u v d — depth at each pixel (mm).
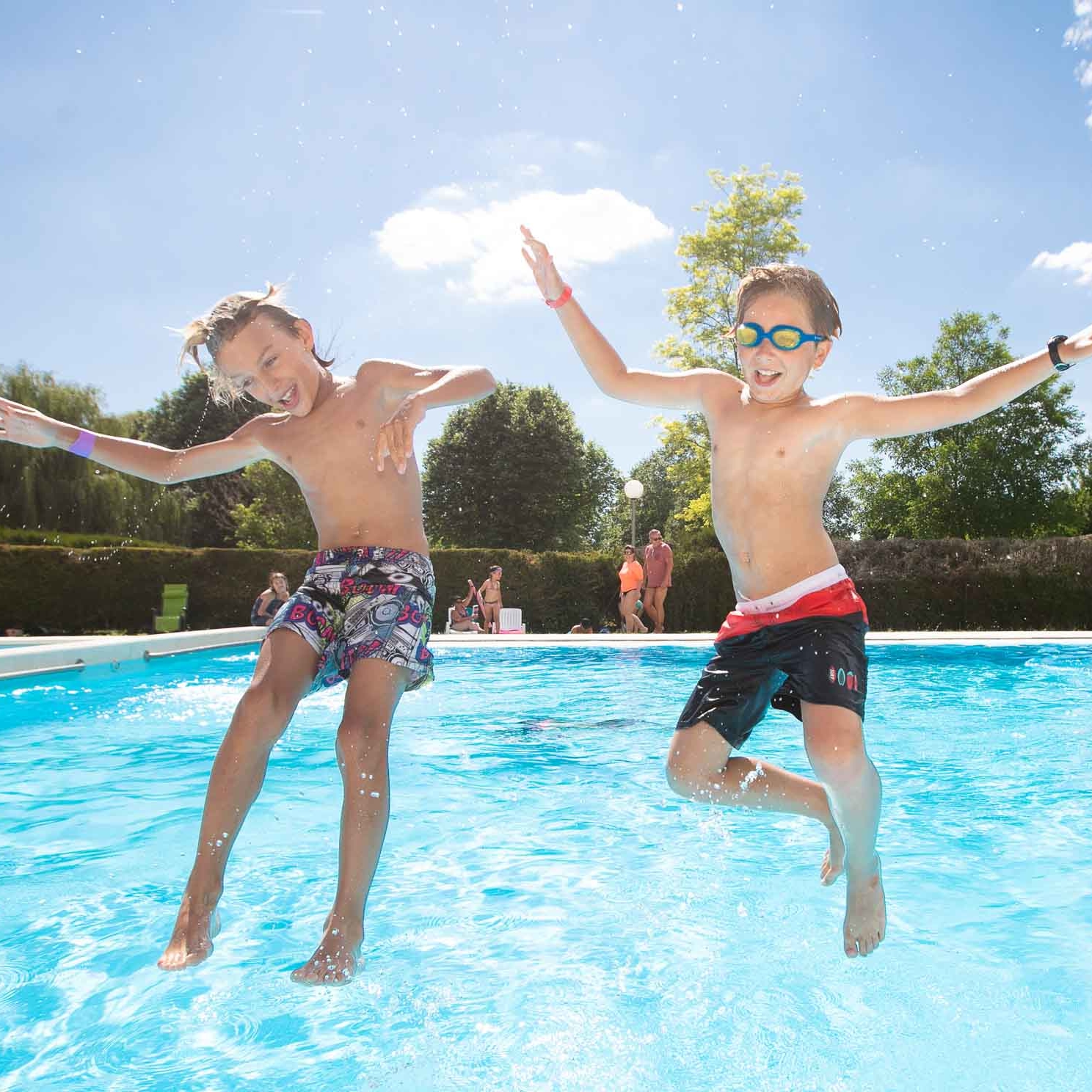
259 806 3312
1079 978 1859
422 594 2258
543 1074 1499
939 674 7418
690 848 2781
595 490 34469
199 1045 1606
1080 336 2166
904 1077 1480
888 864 2637
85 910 2270
